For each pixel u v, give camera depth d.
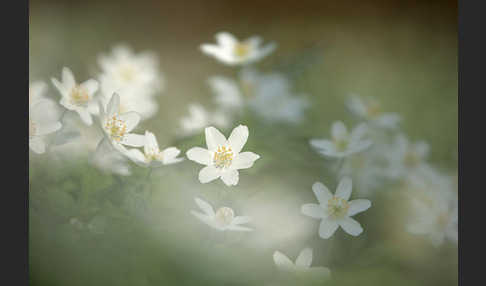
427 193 0.54
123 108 0.59
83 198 0.46
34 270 0.44
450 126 0.75
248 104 0.61
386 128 0.61
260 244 0.47
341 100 0.76
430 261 0.51
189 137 0.52
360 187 0.55
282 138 0.53
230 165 0.48
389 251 0.50
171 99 0.78
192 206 0.47
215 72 1.02
